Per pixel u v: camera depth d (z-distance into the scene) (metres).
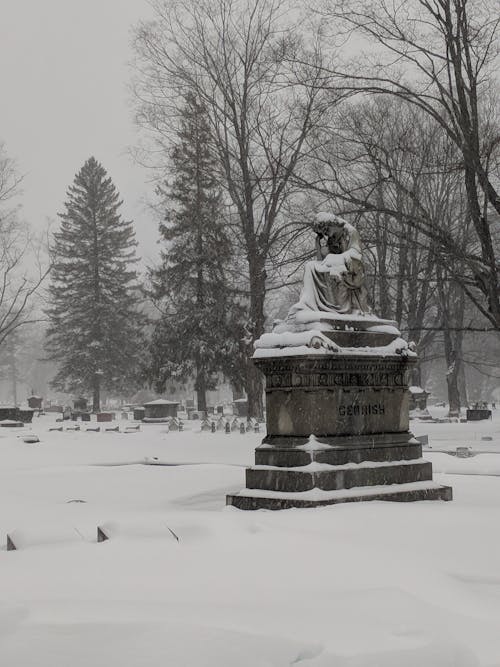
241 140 39.56
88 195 79.94
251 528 8.77
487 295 28.16
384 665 4.81
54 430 45.97
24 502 15.08
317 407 12.58
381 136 35.09
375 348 13.31
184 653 4.84
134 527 8.59
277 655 4.85
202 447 31.27
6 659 4.80
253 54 39.25
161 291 60.09
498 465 20.08
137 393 95.06
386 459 13.20
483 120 33.66
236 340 57.34
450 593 6.67
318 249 14.27
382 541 8.94
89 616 5.46
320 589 6.57
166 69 39.62
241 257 43.97
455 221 42.12
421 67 27.38
